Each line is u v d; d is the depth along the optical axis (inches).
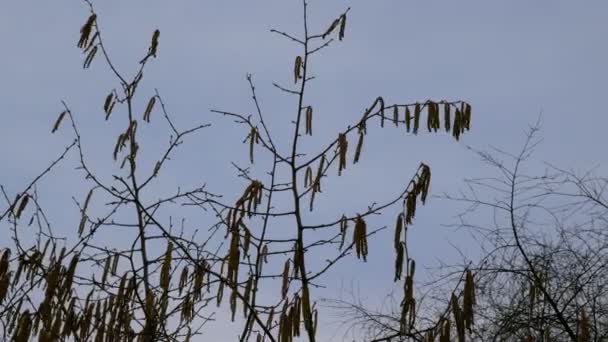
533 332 278.4
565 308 271.0
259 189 197.8
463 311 175.8
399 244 184.7
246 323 189.9
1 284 189.3
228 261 190.1
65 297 189.9
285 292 189.6
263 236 197.5
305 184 205.6
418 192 187.3
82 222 217.8
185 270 207.3
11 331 188.1
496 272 288.5
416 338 186.2
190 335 201.3
